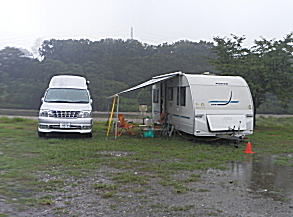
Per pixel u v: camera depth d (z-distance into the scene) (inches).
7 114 1206.9
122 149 410.0
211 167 328.8
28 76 1902.1
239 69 707.4
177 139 519.2
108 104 1566.2
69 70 1782.7
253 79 713.0
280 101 714.8
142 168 311.9
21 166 303.4
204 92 477.7
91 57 2030.0
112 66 1935.3
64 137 501.0
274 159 379.6
